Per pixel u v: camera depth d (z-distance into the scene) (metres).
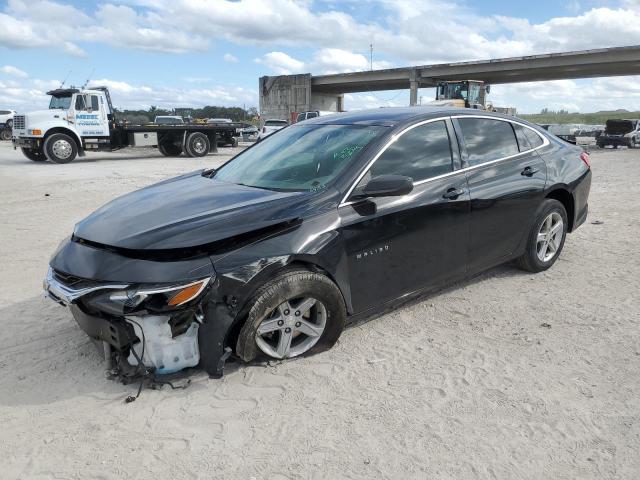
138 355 3.12
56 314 4.34
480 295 4.66
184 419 2.90
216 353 3.07
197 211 3.37
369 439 2.74
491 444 2.70
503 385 3.23
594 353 3.62
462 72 56.94
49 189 12.09
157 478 2.48
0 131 40.28
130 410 2.98
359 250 3.55
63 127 20.88
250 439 2.74
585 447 2.67
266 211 3.30
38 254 6.31
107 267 3.02
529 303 4.48
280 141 4.53
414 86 61.41
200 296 2.95
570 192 5.20
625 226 7.29
